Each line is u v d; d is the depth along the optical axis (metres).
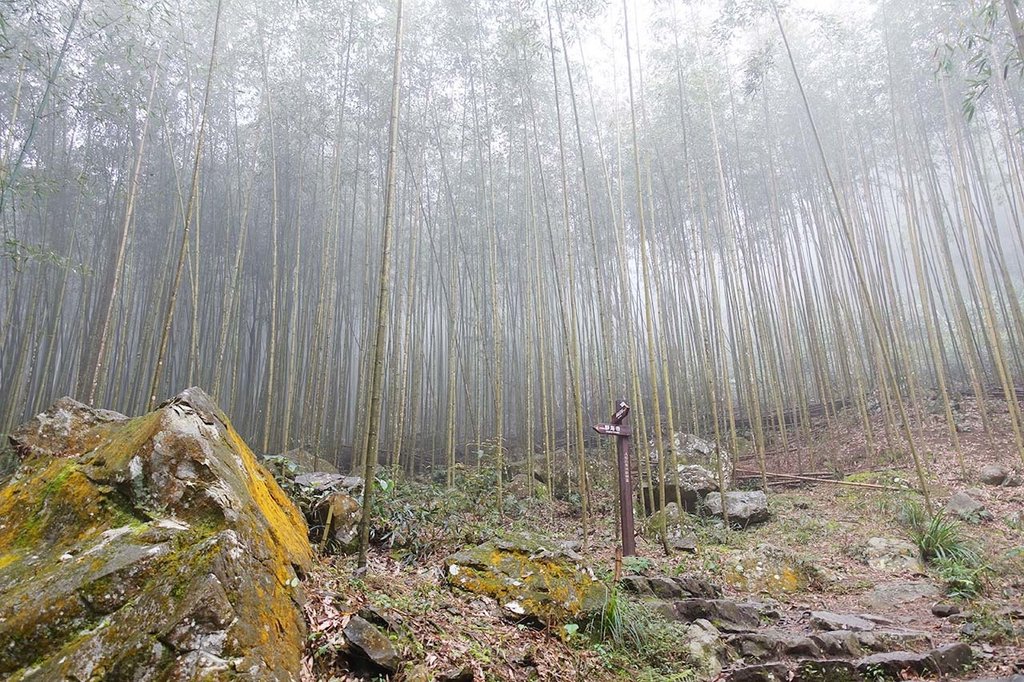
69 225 11.83
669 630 4.39
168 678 2.22
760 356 13.32
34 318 10.48
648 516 9.22
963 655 4.20
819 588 6.37
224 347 10.16
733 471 10.27
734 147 13.67
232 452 3.63
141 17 9.05
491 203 10.78
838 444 11.94
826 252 12.64
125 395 12.50
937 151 13.27
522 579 4.38
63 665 2.17
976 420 11.12
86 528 2.90
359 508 5.05
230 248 13.25
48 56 7.67
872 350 12.41
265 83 10.26
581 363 14.05
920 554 6.80
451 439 10.05
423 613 3.62
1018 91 10.67
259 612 2.67
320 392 10.70
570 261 8.19
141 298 13.73
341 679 2.83
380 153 12.84
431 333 14.36
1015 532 7.25
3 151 8.49
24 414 11.09
